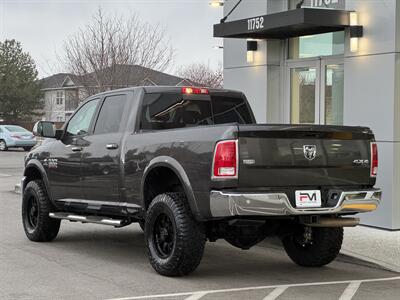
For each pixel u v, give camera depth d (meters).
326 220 6.85
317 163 6.72
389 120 9.84
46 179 9.19
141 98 7.93
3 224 11.24
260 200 6.33
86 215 8.70
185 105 8.20
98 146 8.22
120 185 7.80
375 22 10.04
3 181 19.62
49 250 8.86
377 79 10.03
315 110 11.80
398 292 6.62
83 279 7.07
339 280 7.19
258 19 10.95
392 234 9.63
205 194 6.53
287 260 8.39
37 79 65.50
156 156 7.20
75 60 22.38
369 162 7.10
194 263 6.92
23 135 34.88
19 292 6.47
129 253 8.69
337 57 11.31
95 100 8.73
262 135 6.44
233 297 6.30
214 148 6.44
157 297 6.27
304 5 11.86
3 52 64.69
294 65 12.21
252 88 12.70
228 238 7.16
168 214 6.96
